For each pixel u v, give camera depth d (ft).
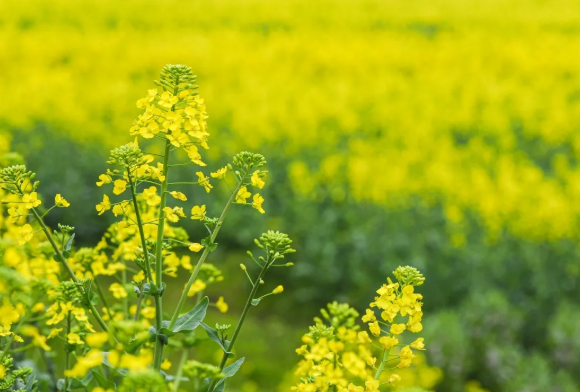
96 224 33.35
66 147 35.99
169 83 6.41
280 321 27.45
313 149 39.37
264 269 6.42
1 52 66.13
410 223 28.50
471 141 42.32
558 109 46.60
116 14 93.04
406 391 7.29
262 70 64.85
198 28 88.38
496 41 77.77
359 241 27.81
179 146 6.36
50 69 67.67
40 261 7.54
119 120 41.19
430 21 93.86
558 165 37.83
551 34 82.94
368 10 102.99
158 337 6.10
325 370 5.81
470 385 21.31
